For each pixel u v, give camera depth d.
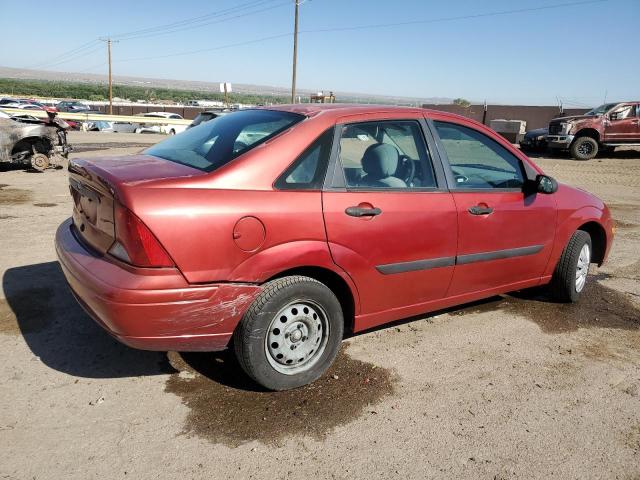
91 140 20.84
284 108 3.51
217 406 2.90
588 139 18.59
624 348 3.88
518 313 4.48
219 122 3.69
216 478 2.37
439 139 3.67
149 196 2.56
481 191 3.79
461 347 3.78
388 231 3.23
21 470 2.35
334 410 2.93
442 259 3.56
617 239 7.27
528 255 4.16
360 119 3.30
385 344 3.77
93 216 2.92
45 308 4.04
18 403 2.84
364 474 2.44
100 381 3.10
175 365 3.32
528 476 2.49
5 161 10.74
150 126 32.84
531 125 35.78
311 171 3.01
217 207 2.66
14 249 5.49
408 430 2.78
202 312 2.68
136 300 2.54
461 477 2.46
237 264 2.72
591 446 2.73
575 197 4.54
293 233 2.87
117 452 2.50
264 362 2.92
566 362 3.63
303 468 2.46
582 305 4.71
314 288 2.99
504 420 2.91
